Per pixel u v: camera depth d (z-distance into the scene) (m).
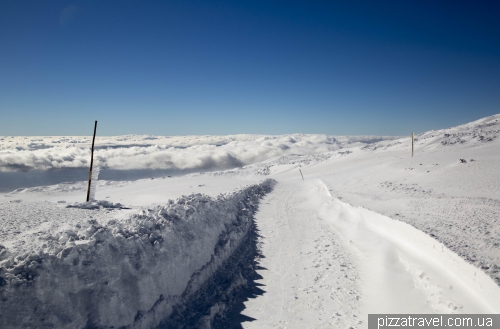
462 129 77.31
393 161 48.03
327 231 17.12
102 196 29.62
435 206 16.80
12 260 5.72
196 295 8.99
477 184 24.77
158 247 8.76
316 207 24.91
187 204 13.59
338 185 36.06
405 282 9.46
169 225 10.27
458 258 8.74
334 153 100.69
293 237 16.20
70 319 5.57
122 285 6.91
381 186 29.91
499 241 10.05
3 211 14.20
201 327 7.50
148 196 28.09
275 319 8.34
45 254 6.12
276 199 30.78
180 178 58.25
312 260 12.69
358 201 21.83
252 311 8.79
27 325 4.94
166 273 8.33
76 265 6.36
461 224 12.48
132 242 8.09
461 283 8.39
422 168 36.62
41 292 5.46
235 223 16.72
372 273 10.71
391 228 13.93
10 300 5.00
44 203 18.64
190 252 10.05
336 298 9.41
